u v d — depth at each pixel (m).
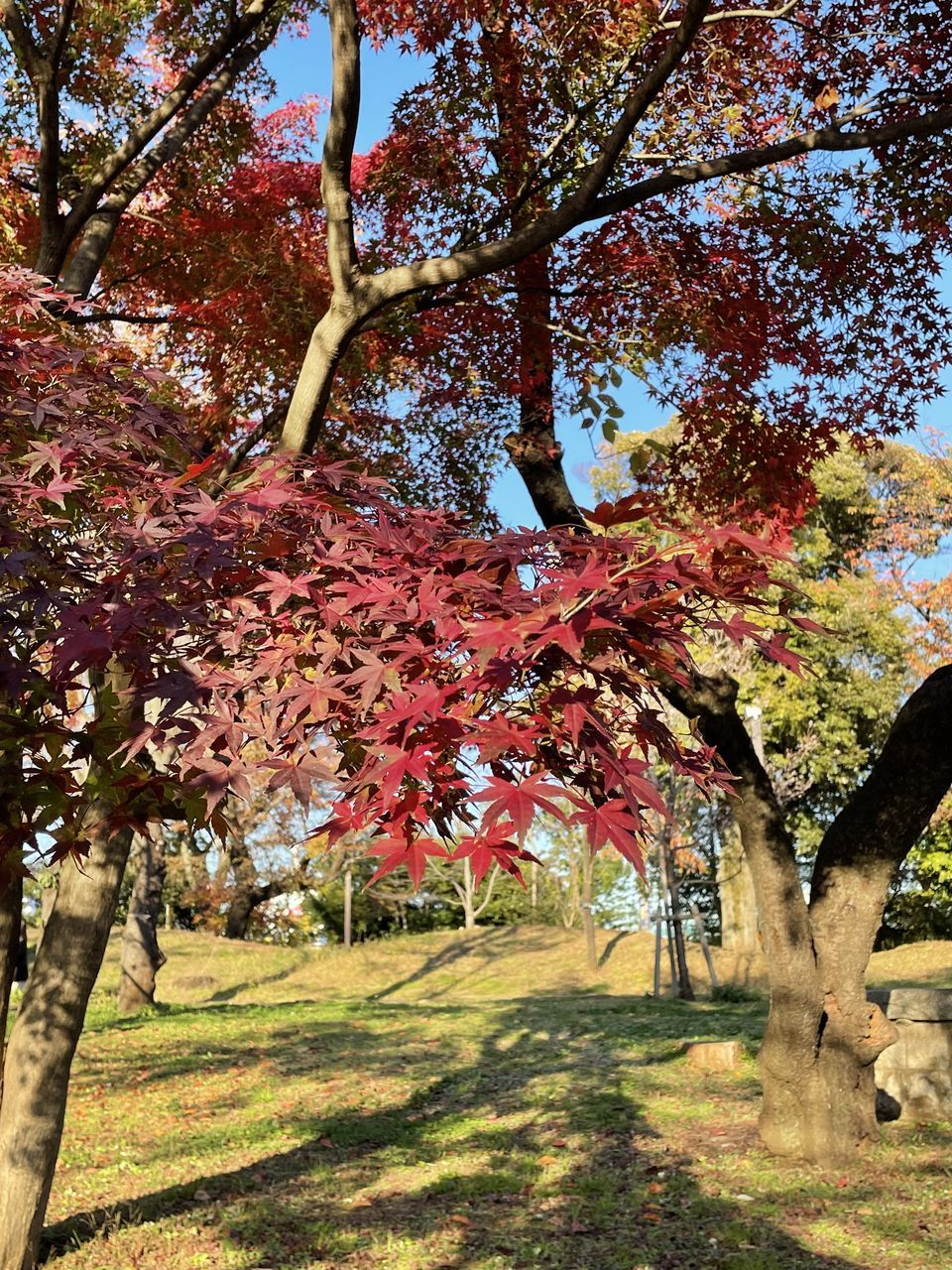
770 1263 5.00
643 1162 6.98
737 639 1.99
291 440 5.37
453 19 7.32
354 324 5.38
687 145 7.07
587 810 1.67
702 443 8.37
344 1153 7.52
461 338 8.29
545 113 7.18
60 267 6.86
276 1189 6.58
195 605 2.34
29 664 2.46
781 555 1.98
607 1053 11.20
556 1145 7.52
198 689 2.13
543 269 7.73
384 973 22.73
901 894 24.03
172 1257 5.29
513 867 1.78
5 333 3.25
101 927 5.20
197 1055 11.55
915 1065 8.01
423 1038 12.62
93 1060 11.26
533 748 1.72
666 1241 5.45
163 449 3.33
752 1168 6.74
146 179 7.21
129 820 2.71
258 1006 16.08
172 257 9.08
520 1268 5.15
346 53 5.09
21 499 2.63
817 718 21.64
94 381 3.36
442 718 1.79
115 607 2.28
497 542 2.18
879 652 22.00
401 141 7.78
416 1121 8.49
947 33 7.12
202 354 8.74
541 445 8.20
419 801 1.90
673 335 7.16
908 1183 6.32
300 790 1.94
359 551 2.36
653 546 2.04
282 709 2.18
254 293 8.08
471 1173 6.89
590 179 5.58
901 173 7.33
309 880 23.92
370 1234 5.65
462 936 26.14
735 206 7.65
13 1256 4.87
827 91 6.61
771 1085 7.07
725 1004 15.04
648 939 23.80
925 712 6.84
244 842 22.09
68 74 8.48
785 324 7.85
